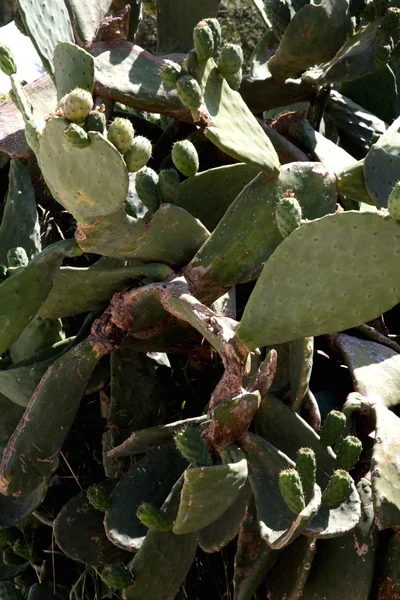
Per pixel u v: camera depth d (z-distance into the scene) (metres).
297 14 3.23
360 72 3.51
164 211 2.61
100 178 2.35
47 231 3.34
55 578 3.06
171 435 2.64
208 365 3.03
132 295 2.70
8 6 3.59
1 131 3.29
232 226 2.70
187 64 2.70
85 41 3.17
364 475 2.76
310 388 3.04
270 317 2.42
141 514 2.44
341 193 2.90
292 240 2.36
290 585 2.61
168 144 3.42
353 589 2.56
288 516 2.38
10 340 2.67
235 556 2.69
